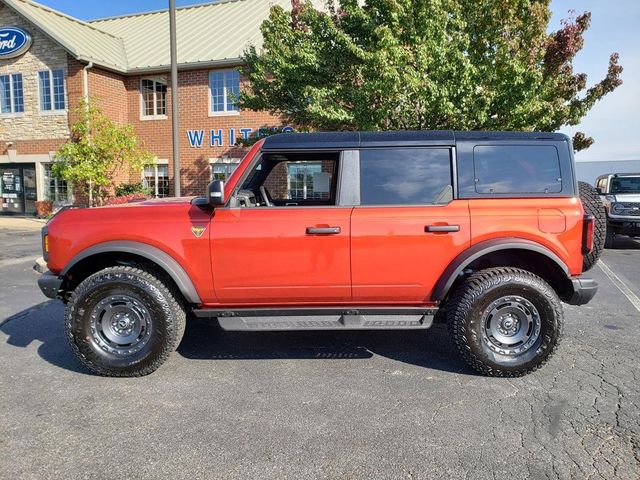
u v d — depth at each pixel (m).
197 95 17.16
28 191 19.22
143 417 3.35
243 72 11.36
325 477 2.67
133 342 4.05
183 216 4.02
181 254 3.97
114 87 17.97
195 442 3.03
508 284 3.88
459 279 4.24
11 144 18.75
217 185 3.76
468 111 8.23
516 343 4.01
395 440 3.04
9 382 3.95
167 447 2.97
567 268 3.97
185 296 4.01
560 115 9.01
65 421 3.30
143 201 4.68
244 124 16.72
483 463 2.79
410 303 4.11
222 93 17.00
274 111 11.02
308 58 9.17
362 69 8.62
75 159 15.44
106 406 3.52
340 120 8.65
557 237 3.95
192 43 18.39
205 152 17.27
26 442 3.03
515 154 4.05
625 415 3.36
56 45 17.55
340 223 3.94
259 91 10.96
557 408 3.46
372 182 4.06
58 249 4.05
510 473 2.70
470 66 7.93
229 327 4.05
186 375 4.10
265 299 4.08
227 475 2.69
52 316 5.92
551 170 4.04
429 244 3.94
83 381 3.97
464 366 4.29
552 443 3.00
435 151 4.06
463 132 4.13
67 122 17.88
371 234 3.93
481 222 3.94
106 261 4.32
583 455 2.87
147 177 18.22
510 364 3.95
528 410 3.43
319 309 4.05
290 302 4.12
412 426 3.22
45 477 2.67
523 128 8.48
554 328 3.92
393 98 8.09
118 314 4.04
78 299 3.93
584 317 5.78
